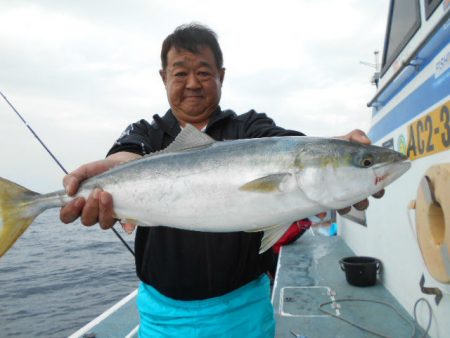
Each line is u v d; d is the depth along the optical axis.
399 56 1.10
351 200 0.67
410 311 1.02
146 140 0.83
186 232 0.73
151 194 0.69
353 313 1.08
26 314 2.30
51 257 4.32
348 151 0.66
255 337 0.71
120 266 3.65
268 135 0.77
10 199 0.70
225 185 0.67
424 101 0.86
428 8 0.87
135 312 1.30
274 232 0.66
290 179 0.65
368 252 1.50
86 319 2.21
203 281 0.70
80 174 0.71
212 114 0.86
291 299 1.22
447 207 0.69
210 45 0.81
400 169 0.66
